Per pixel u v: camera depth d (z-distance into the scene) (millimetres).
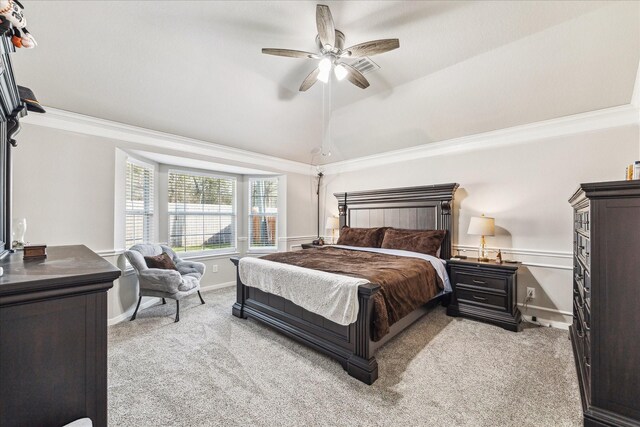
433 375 2111
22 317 763
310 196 5684
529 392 1908
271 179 5352
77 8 2100
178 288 3172
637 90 2475
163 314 3348
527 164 3316
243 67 2934
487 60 2713
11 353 750
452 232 3875
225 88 3195
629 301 1435
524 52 2543
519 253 3357
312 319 2508
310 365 2248
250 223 5305
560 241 3094
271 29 2379
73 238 2898
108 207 3145
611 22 2139
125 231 3410
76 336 847
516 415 1694
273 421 1641
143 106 3092
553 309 3113
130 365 2230
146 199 3957
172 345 2570
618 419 1440
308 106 3840
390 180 4648
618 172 2775
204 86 3092
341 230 4914
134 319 3182
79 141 2943
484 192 3646
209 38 2488
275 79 3182
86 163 2988
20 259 1229
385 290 2314
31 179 2666
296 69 3006
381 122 3998
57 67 2439
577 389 1935
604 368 1495
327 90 3453
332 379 2061
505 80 2863
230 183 5141
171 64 2725
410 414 1702
